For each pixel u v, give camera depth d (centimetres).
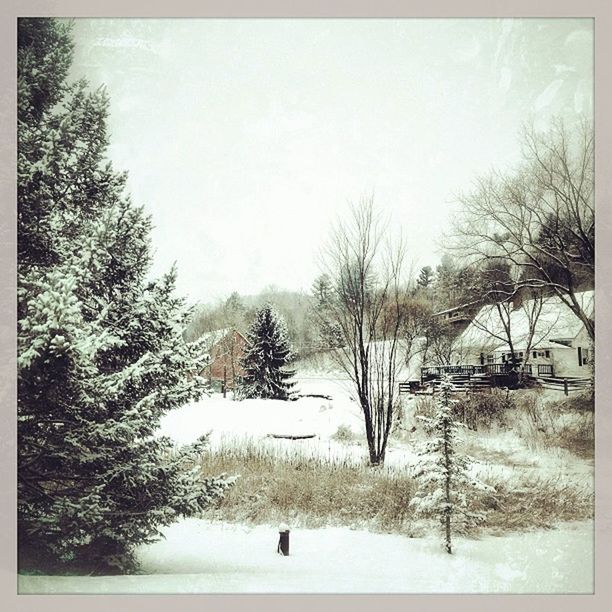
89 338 646
